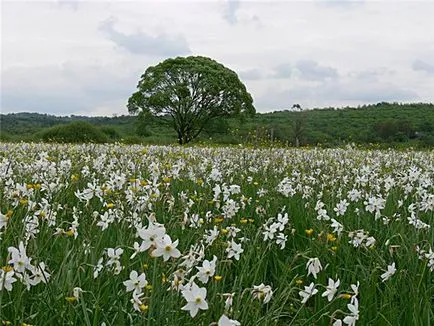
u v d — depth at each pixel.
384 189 8.36
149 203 5.34
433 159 15.20
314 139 31.55
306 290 3.52
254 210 7.04
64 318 3.48
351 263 5.09
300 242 6.03
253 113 56.44
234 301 3.78
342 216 6.75
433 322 4.07
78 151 15.01
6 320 3.26
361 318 4.19
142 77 54.84
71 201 6.90
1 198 5.51
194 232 4.87
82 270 3.92
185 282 3.60
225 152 15.43
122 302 3.89
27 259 3.18
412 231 5.71
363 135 40.16
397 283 4.68
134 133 54.66
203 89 53.16
